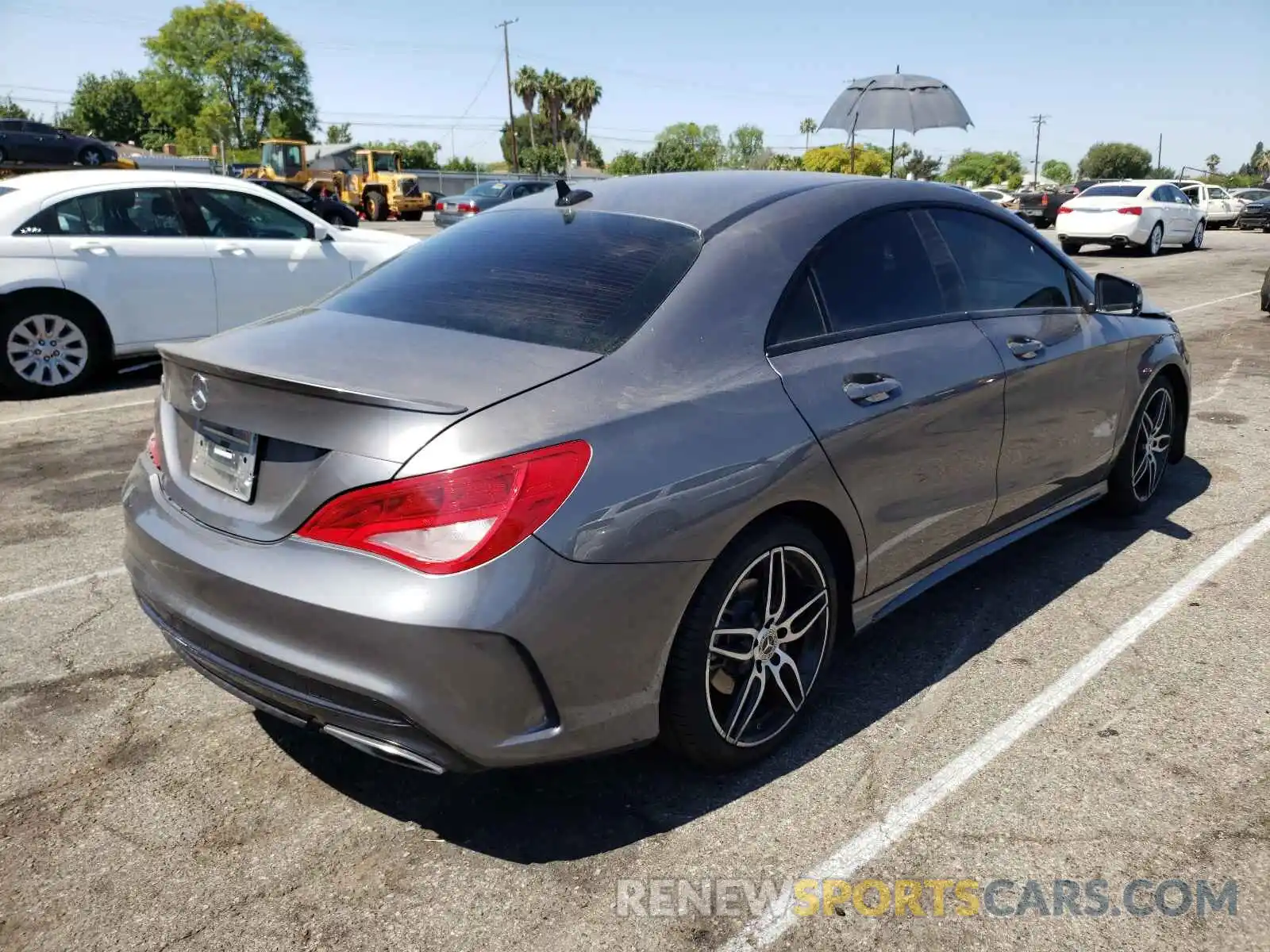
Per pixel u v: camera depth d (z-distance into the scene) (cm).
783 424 261
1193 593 384
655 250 282
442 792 268
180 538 245
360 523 215
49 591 398
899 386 298
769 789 266
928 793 263
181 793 268
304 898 229
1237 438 603
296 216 848
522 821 255
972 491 337
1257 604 373
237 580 227
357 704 218
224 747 290
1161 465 474
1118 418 423
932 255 337
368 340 255
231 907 226
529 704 222
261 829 253
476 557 211
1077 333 388
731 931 217
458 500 211
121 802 264
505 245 304
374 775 277
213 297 802
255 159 7312
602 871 236
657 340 253
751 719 273
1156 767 272
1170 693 311
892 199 331
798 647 286
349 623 212
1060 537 444
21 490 525
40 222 737
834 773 273
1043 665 330
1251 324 1062
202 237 799
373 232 920
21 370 743
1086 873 233
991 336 344
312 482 223
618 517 225
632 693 237
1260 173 10969
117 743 291
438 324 263
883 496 294
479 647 211
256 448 236
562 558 217
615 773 275
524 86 8325
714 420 248
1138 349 430
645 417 237
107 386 791
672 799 263
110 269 757
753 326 271
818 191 316
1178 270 1727
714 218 294
